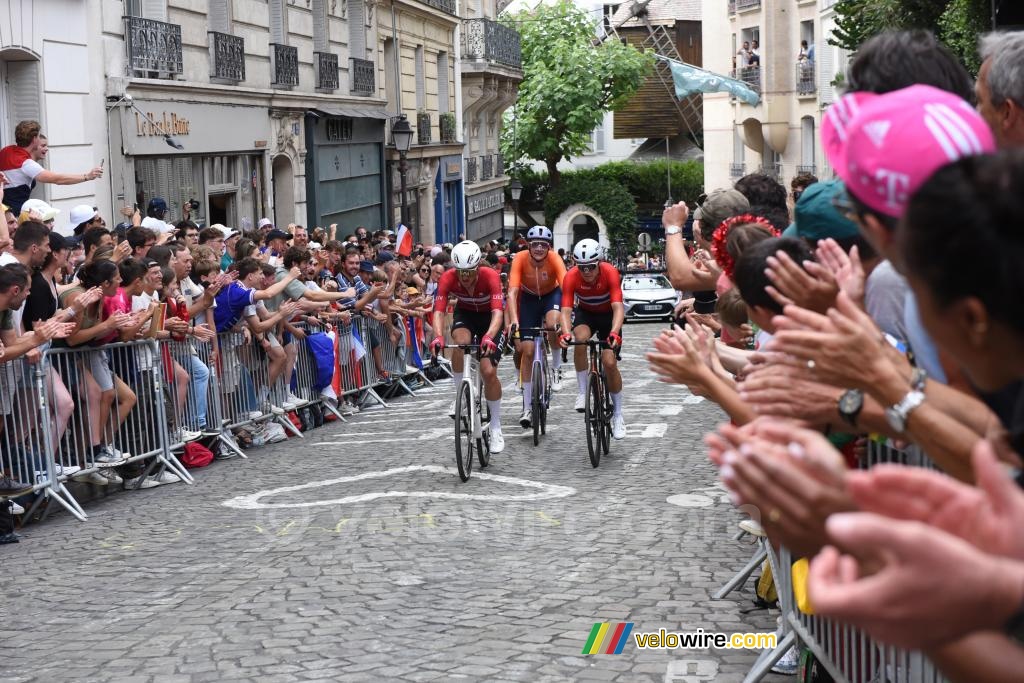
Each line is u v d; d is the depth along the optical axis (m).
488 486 15.52
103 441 15.26
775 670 8.12
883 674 6.13
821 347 3.95
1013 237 2.38
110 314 15.37
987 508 2.23
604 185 96.19
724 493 14.64
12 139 24.88
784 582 7.70
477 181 72.69
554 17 94.12
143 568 11.50
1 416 13.20
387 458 18.06
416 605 9.91
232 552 12.03
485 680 8.02
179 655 8.74
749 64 70.56
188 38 32.28
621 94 94.44
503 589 10.35
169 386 16.97
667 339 5.50
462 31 69.56
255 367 20.03
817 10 60.28
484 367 17.94
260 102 37.94
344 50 46.91
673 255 10.91
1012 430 3.02
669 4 108.25
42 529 13.59
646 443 19.20
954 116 3.72
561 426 21.33
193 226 20.75
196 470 17.72
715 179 83.25
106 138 27.83
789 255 5.95
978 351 2.53
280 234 23.42
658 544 11.96
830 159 4.79
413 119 58.44
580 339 17.69
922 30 5.75
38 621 9.82
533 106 92.00
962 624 2.10
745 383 4.66
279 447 19.95
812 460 2.65
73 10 26.16
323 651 8.73
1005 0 13.36
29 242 13.84
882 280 5.73
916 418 3.85
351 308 25.00
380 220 53.16
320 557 11.67
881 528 2.06
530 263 19.22
